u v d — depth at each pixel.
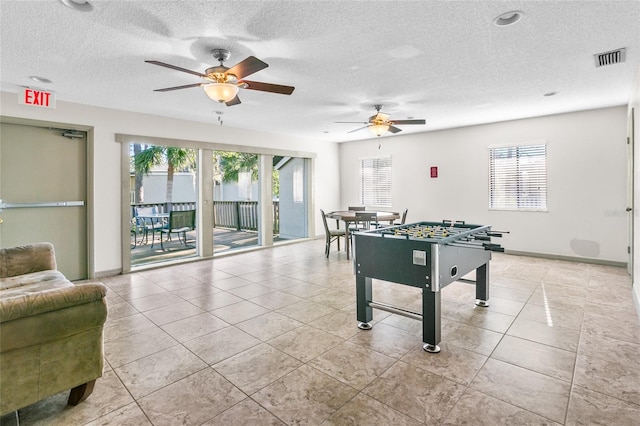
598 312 3.16
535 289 3.89
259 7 2.19
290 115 5.24
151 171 7.66
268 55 2.96
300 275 4.67
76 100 4.27
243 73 2.68
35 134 4.15
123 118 4.78
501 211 5.93
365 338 2.69
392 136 7.32
